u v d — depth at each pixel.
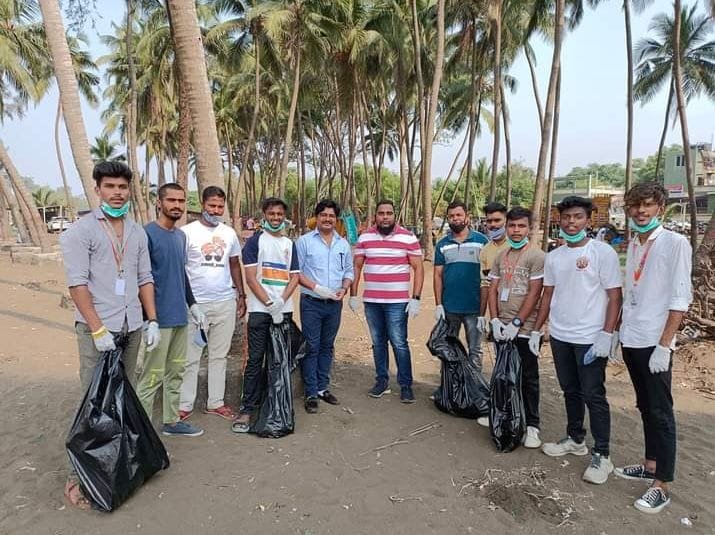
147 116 29.83
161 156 31.88
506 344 4.14
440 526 3.06
